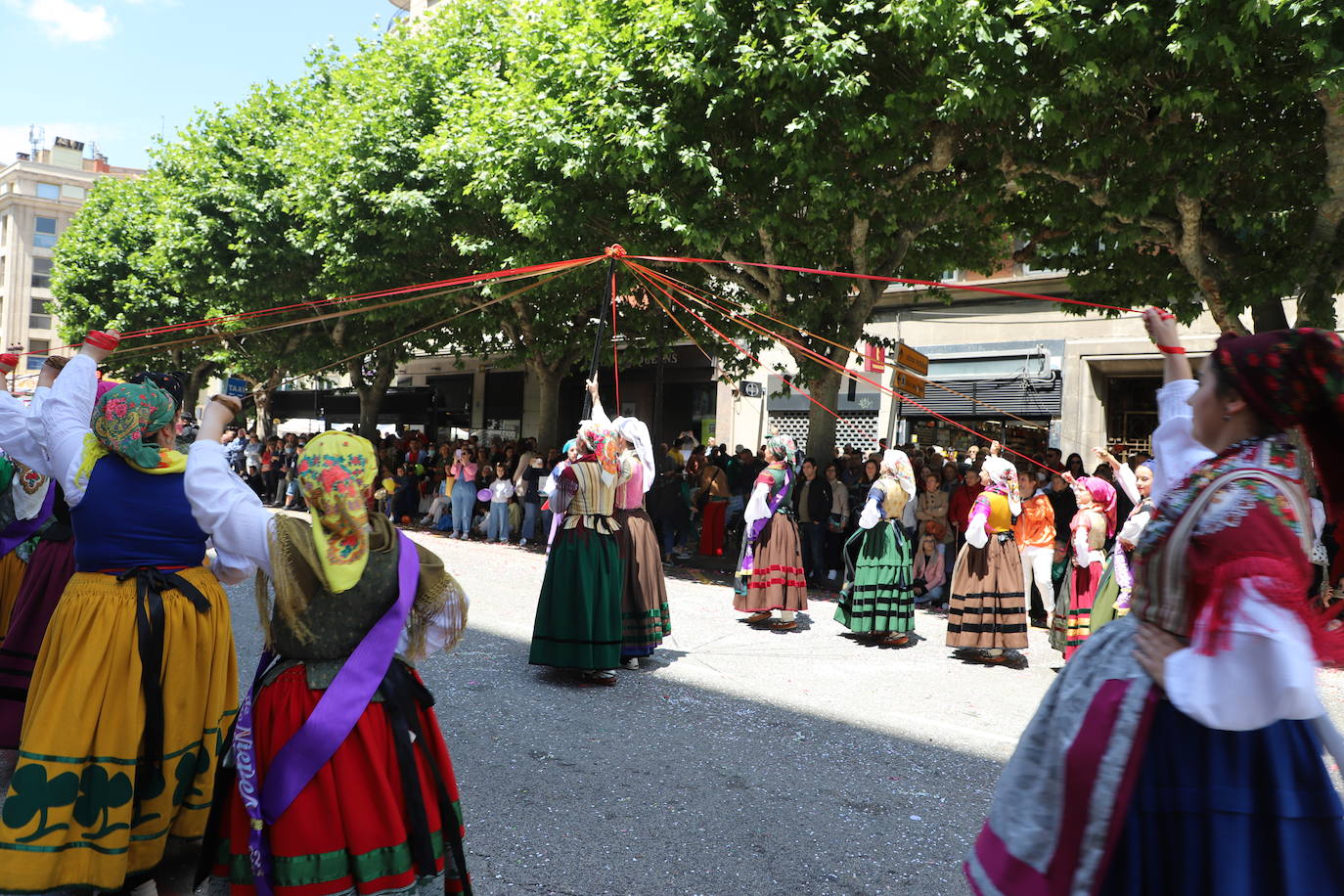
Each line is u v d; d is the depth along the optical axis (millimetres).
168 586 3053
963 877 3641
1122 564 6527
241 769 2398
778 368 19719
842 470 13094
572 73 10945
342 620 2457
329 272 16734
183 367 27812
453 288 15922
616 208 11648
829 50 9266
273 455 21766
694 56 9836
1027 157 10180
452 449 17844
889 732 5500
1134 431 15977
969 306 17328
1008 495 7402
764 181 10602
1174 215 10203
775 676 6766
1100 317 15617
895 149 9891
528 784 4379
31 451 3508
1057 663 7609
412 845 2455
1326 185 8930
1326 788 1908
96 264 25766
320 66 20562
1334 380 1918
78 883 2828
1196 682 1859
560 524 6332
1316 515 2217
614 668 6234
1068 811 1999
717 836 3916
